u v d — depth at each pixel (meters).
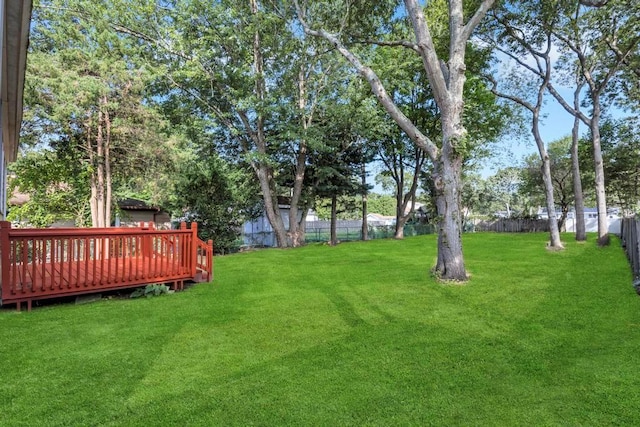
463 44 7.61
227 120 16.84
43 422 2.62
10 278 5.87
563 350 3.88
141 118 12.08
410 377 3.32
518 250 12.77
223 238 17.38
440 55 13.85
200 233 17.02
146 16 14.23
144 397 2.97
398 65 16.97
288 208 25.44
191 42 14.48
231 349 4.02
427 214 32.25
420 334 4.47
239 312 5.50
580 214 15.19
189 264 7.34
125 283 6.44
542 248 13.30
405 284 7.39
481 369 3.48
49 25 11.72
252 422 2.63
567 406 2.80
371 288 7.09
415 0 7.74
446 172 7.57
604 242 13.06
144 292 6.55
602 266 8.91
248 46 16.03
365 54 16.72
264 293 6.82
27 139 11.64
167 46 14.74
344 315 5.32
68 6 12.05
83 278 6.25
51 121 11.07
